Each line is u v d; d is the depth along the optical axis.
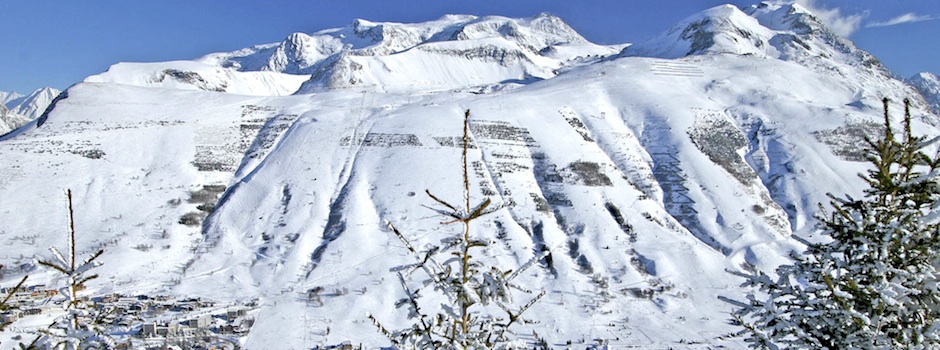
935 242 13.80
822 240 122.31
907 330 13.57
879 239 13.93
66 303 13.94
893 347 13.06
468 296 11.95
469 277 12.62
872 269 13.88
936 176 13.91
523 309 12.83
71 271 14.03
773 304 14.64
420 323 12.81
